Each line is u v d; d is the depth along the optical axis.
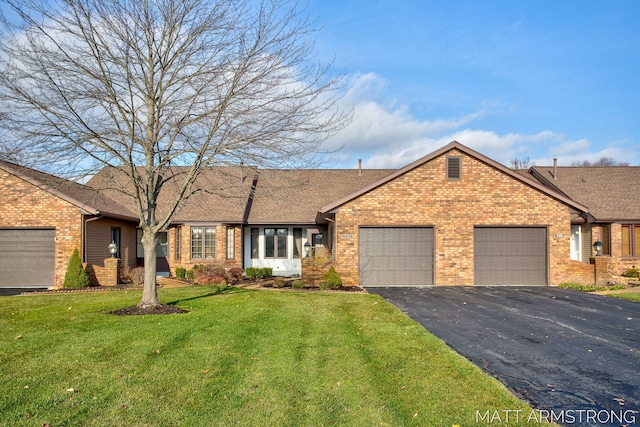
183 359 6.82
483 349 8.13
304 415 4.97
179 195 10.75
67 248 17.78
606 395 5.91
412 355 7.26
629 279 20.30
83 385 5.73
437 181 18.45
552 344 8.51
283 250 24.28
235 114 10.02
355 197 18.38
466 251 18.39
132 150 10.55
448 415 5.01
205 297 13.55
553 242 18.42
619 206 22.36
